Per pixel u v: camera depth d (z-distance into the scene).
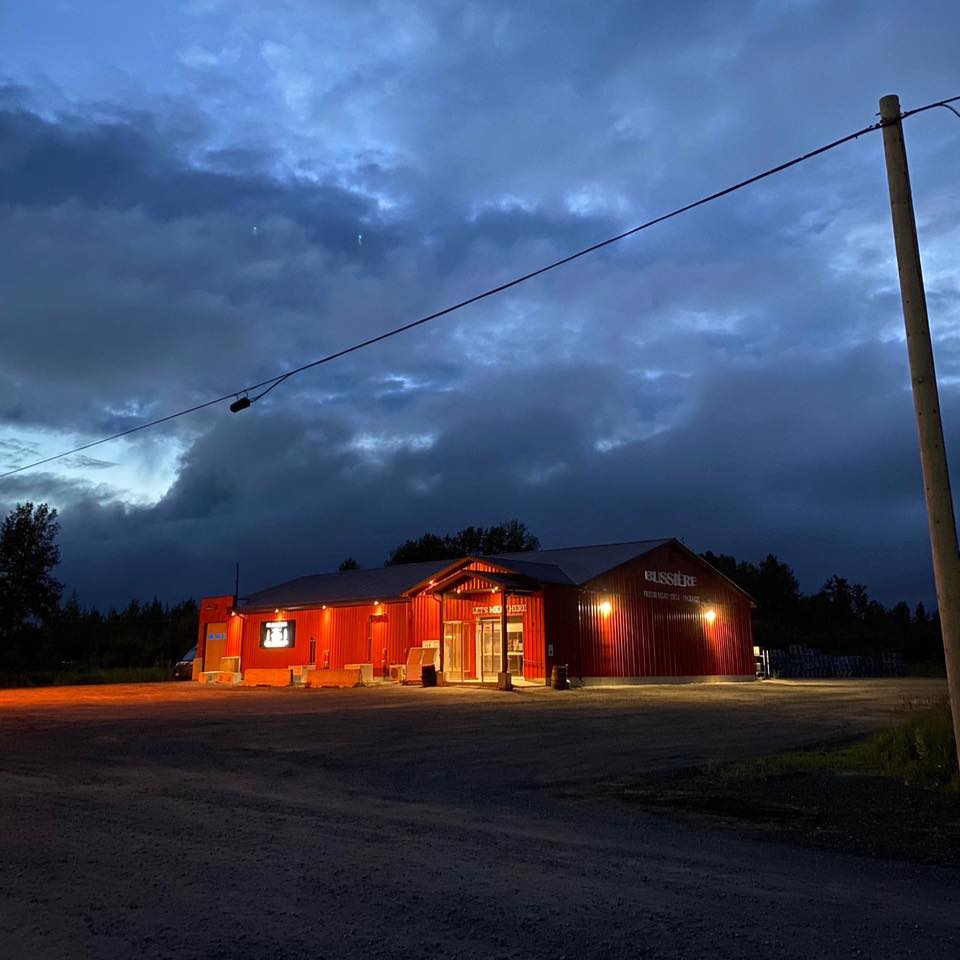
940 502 9.91
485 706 23.28
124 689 35.69
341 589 43.25
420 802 9.55
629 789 10.54
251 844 7.12
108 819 8.24
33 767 12.21
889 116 10.88
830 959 4.48
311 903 5.41
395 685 34.22
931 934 4.94
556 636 32.94
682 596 39.59
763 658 45.81
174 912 5.22
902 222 10.59
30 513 54.78
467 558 34.44
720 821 8.53
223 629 46.16
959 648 9.71
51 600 54.78
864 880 6.23
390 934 4.83
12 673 47.78
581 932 4.88
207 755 13.69
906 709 21.09
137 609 71.75
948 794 9.74
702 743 15.20
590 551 39.31
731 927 5.00
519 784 11.00
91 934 4.82
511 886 5.84
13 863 6.43
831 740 15.45
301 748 14.62
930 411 10.10
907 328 10.38
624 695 27.91
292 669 38.28
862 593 90.75
